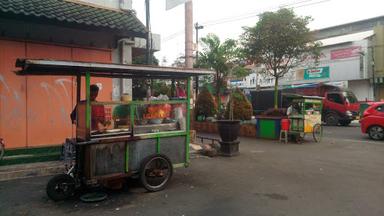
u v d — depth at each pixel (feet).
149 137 19.15
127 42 30.37
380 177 22.31
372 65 90.94
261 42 52.03
